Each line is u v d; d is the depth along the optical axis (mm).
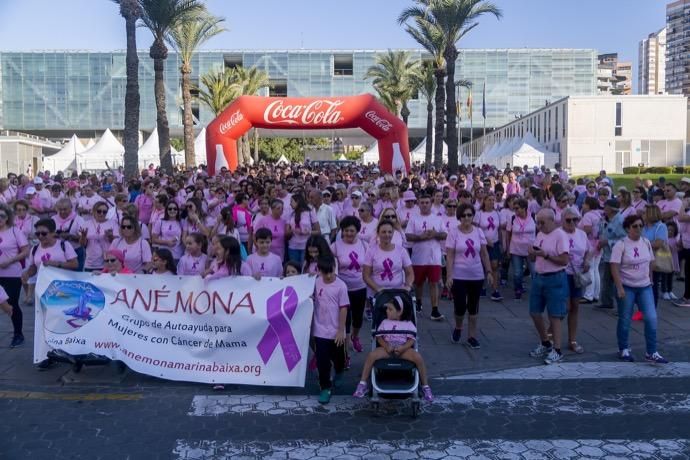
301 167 36125
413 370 6574
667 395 7188
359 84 92750
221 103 53781
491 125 94250
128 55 25531
